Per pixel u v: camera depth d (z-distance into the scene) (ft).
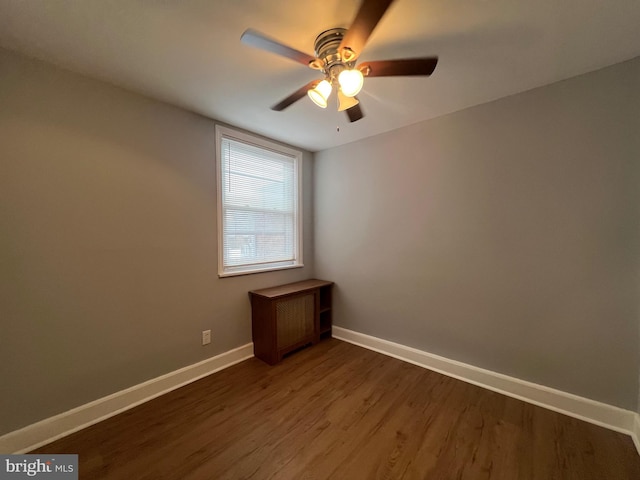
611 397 5.62
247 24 4.33
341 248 10.28
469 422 5.80
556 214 6.11
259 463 4.78
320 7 4.00
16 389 4.99
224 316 8.25
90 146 5.72
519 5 3.97
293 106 7.06
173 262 7.08
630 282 5.39
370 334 9.59
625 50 4.98
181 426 5.69
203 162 7.64
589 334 5.82
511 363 6.79
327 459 4.87
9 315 4.92
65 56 5.05
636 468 4.63
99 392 5.92
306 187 10.88
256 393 6.86
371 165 9.29
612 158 5.49
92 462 4.80
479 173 7.11
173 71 5.56
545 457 4.88
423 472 4.60
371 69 4.45
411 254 8.45
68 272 5.50
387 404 6.41
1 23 4.18
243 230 8.89
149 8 3.96
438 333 7.98
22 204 4.99
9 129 4.86
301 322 9.43
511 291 6.74
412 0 3.85
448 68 5.52
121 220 6.18
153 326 6.74
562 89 5.96
